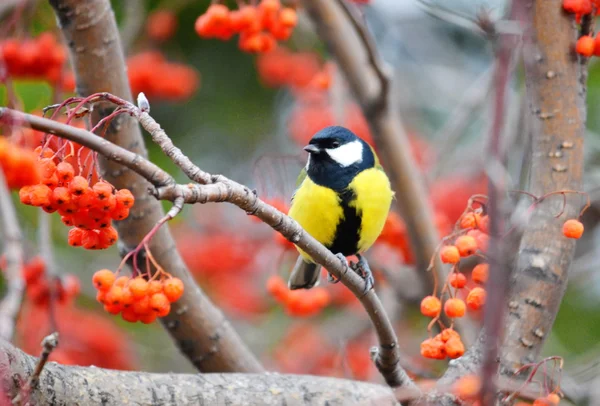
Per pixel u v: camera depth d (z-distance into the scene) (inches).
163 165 497.0
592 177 463.8
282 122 589.6
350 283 243.8
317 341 514.9
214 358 340.2
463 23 349.4
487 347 175.9
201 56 561.0
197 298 333.4
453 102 606.2
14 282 283.3
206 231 567.2
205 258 542.9
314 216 348.8
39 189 193.9
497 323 175.6
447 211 509.0
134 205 313.4
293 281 373.4
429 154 529.7
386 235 437.7
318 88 467.8
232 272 558.6
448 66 620.1
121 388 240.8
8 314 270.7
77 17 292.0
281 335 550.0
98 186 199.0
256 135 581.3
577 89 281.6
